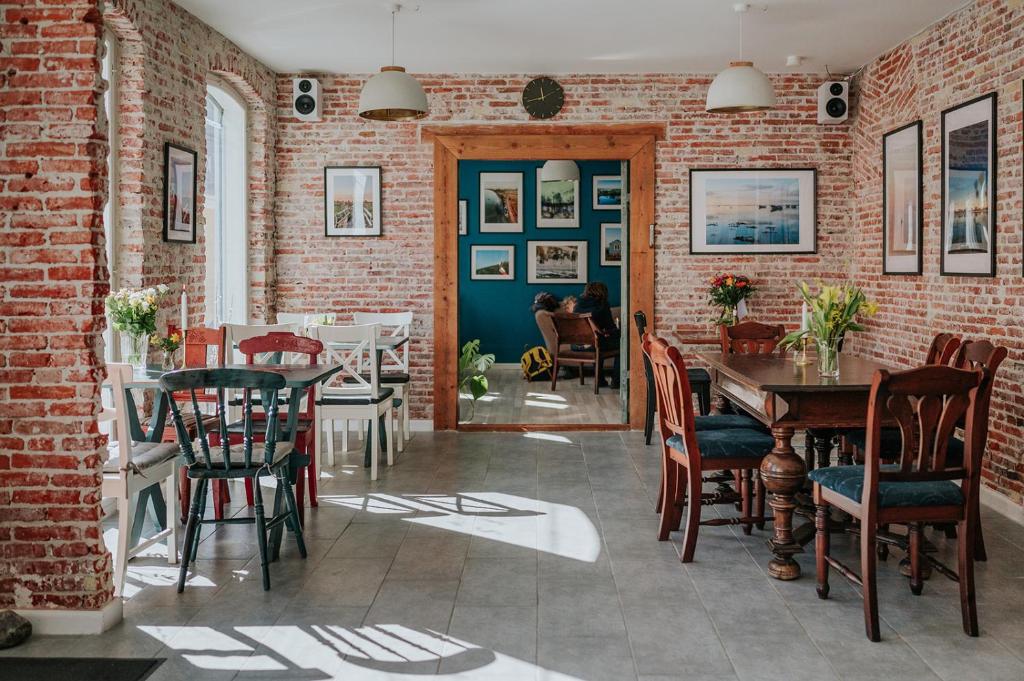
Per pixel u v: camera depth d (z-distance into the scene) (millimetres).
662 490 5359
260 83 7656
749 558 4535
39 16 3512
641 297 8156
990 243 5516
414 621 3695
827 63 7648
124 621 3711
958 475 3561
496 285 13195
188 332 5766
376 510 5461
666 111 8047
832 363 4578
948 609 3816
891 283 7184
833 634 3549
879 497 3521
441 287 8172
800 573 4234
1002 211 5410
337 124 8117
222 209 7711
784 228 8109
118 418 3893
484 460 6918
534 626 3639
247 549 4680
